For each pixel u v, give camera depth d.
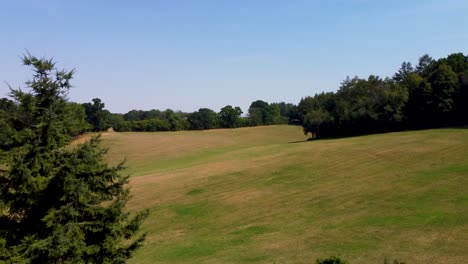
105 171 14.02
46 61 13.64
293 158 55.62
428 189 34.72
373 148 56.03
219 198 39.66
